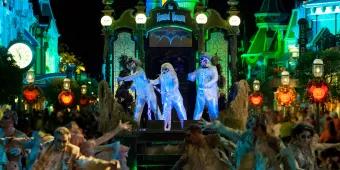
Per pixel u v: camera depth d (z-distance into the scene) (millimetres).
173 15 35406
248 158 17641
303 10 93062
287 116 33719
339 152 16594
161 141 32188
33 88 44781
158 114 34188
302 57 59031
